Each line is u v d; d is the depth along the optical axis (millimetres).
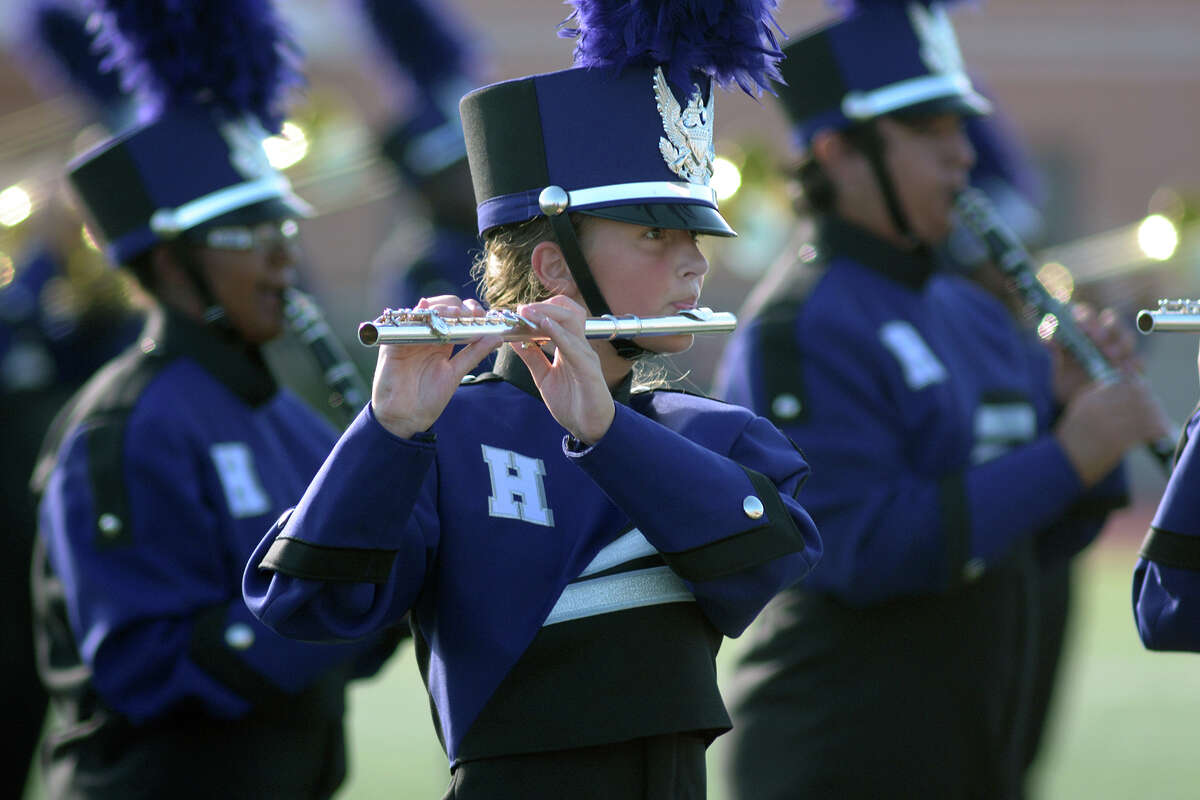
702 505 9305
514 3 68625
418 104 27469
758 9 10156
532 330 9148
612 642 9516
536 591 9578
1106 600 38562
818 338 15242
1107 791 22641
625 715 9414
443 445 9867
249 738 13273
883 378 15172
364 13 28281
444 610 9664
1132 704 28281
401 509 9219
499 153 10039
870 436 14984
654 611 9641
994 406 16109
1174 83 67750
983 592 15141
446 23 28188
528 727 9398
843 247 15766
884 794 14867
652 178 9805
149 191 14141
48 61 23812
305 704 13570
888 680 14883
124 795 13211
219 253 14109
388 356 9172
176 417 13586
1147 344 23375
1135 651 32750
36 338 22656
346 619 9453
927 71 15750
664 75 9961
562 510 9734
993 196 23375
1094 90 68062
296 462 14359
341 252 65000
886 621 14914
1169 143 67750
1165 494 11047
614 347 9859
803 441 14984
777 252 24656
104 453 13438
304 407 14984
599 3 9961
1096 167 68062
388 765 24109
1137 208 68000
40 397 22438
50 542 13820
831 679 14992
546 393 9273
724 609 9594
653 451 9219
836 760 14891
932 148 15750
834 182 15930
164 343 14109
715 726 9656
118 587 13172
